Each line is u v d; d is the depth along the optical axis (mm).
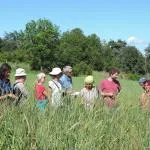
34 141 6730
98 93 9594
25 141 6656
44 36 110125
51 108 7648
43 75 10000
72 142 6785
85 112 7809
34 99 8023
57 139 6746
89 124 7227
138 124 8109
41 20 112188
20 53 108188
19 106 7621
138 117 8281
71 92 8625
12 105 7504
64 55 113438
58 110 7648
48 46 110938
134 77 86125
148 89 10016
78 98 8242
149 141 7457
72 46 115188
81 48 115750
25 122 6984
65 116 7512
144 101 8984
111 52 120312
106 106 8391
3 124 6969
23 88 8641
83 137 6887
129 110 8484
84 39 116812
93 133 7078
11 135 6773
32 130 6809
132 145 7266
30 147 6594
